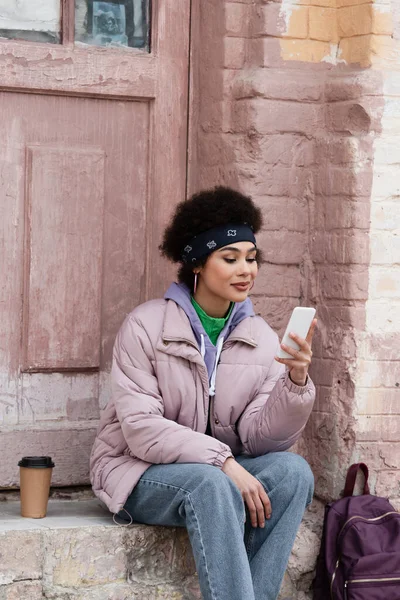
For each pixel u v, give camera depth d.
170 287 5.18
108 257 5.68
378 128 5.46
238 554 4.57
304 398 4.86
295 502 4.82
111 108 5.66
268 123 5.54
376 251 5.48
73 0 5.53
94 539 4.94
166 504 4.80
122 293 5.71
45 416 5.57
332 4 5.66
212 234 4.98
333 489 5.53
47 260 5.53
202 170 5.79
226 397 5.07
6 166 5.45
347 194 5.47
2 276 5.46
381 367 5.52
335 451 5.54
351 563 5.10
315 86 5.62
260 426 4.94
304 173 5.67
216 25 5.64
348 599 5.07
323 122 5.66
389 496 5.56
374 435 5.52
